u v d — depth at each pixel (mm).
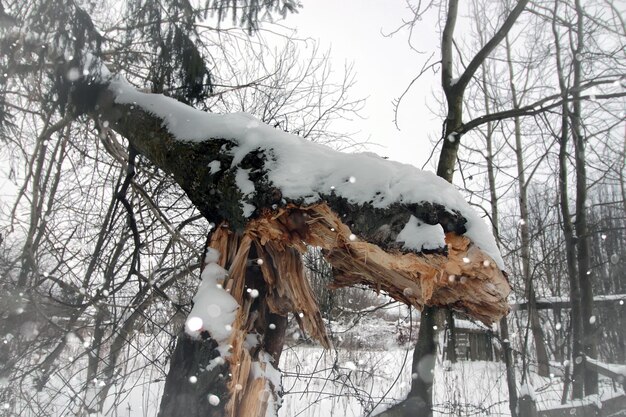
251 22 4551
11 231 4195
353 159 2137
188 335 2234
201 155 2643
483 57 4109
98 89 3785
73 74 3625
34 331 4141
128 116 3529
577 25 5371
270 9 4465
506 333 5340
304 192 2086
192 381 2115
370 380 5961
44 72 3822
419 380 3734
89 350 3705
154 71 4238
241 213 2266
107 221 4594
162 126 3125
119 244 5004
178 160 2793
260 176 2262
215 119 2869
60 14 3520
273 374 2447
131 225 4199
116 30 4348
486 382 6766
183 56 4141
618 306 8133
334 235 2076
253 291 2367
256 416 2273
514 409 4871
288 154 2293
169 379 2225
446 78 4352
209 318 2205
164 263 5070
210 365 2131
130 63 4523
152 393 5137
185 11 4211
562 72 6418
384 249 1874
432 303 2172
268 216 2189
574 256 6465
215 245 2545
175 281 4723
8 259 4414
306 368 6031
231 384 2154
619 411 4957
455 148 4188
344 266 2268
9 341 3906
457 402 4883
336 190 2025
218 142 2635
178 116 3098
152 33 4129
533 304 6277
